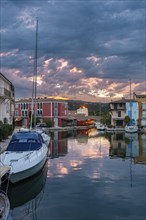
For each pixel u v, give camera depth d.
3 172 15.49
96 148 39.12
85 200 15.36
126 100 96.56
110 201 15.21
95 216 13.16
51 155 31.86
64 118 105.31
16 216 13.25
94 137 59.50
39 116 100.12
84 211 13.77
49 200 15.41
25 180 18.88
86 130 87.38
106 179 19.95
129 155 32.22
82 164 25.89
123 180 19.67
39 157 21.12
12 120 70.44
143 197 15.88
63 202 15.08
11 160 19.30
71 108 177.25
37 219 12.85
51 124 92.69
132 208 14.19
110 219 12.82
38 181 19.41
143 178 20.28
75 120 114.94
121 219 12.84
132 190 17.20
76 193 16.59
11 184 17.56
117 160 28.42
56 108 102.44
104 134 68.75
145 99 92.94
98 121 126.38
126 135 65.44
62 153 33.62
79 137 59.44
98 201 15.20
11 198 15.89
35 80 53.09
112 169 23.53
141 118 92.00
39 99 104.94
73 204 14.75
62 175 21.22
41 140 25.38
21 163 18.89
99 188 17.62
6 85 58.84
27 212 13.68
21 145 22.89
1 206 12.77
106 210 13.91
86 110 155.88
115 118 95.31
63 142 47.84
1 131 37.44
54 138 56.50
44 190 17.23
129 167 24.50
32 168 19.17
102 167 24.47
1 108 55.78
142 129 79.25
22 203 15.05
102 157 30.48
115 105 95.75
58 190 17.25
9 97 58.34
